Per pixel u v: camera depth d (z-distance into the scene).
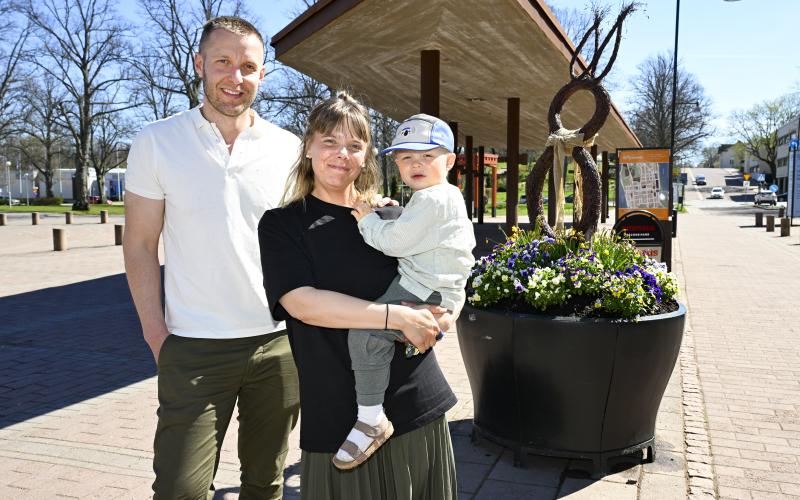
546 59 10.09
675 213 21.08
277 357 2.51
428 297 2.00
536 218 4.51
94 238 21.73
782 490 3.38
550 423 3.46
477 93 14.39
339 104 2.03
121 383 5.36
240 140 2.44
